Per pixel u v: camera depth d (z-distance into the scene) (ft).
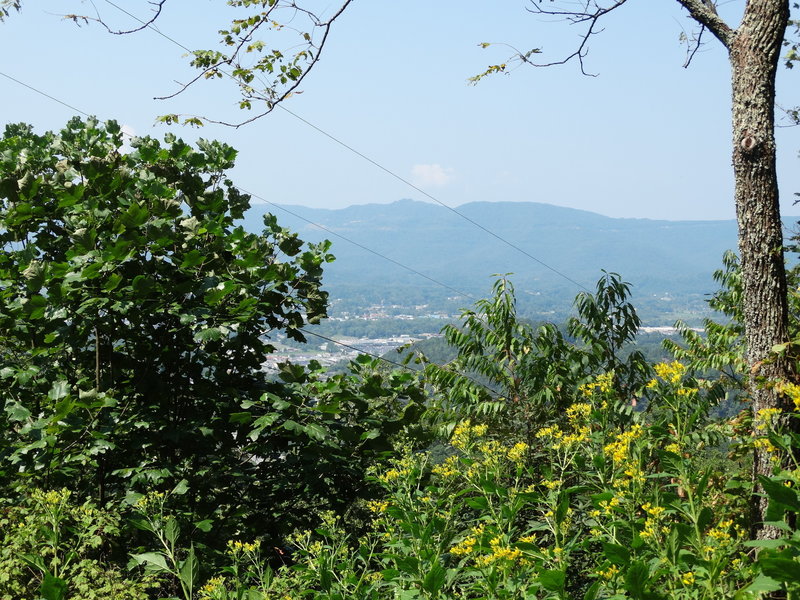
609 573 9.61
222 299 21.86
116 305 20.11
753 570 8.91
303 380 23.04
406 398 23.65
